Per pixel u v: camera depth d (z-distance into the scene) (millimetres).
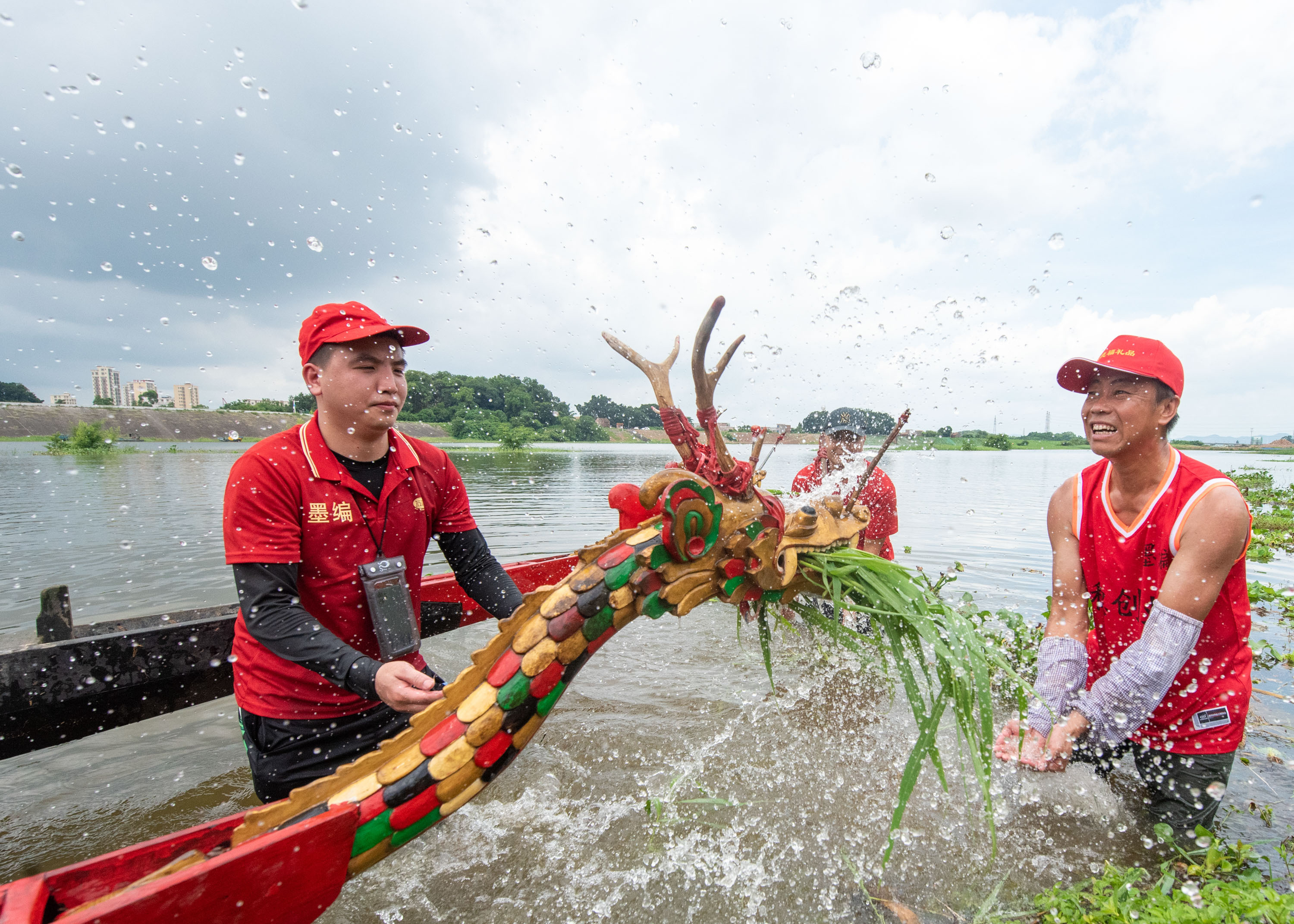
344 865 1506
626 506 2154
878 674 3836
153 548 6293
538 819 2416
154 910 1176
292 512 2016
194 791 2621
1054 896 1908
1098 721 2391
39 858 2209
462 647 4207
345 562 2148
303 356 2123
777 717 3291
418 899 1999
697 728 3162
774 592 2113
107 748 2957
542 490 11070
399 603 2174
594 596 1764
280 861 1363
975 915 1906
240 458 2010
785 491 4352
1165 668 2266
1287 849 2189
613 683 3748
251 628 1940
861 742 3029
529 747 2969
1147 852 2205
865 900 1985
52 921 1270
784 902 1981
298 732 2104
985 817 2408
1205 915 1617
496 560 2680
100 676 2564
